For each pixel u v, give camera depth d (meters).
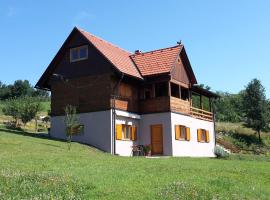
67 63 37.31
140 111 37.56
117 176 17.12
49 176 15.66
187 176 18.08
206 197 14.30
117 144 34.25
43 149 26.70
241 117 70.31
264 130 57.78
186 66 40.81
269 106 58.03
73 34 36.91
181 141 37.69
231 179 18.34
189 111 40.09
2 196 12.72
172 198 13.69
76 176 16.45
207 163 24.84
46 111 66.44
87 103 35.56
